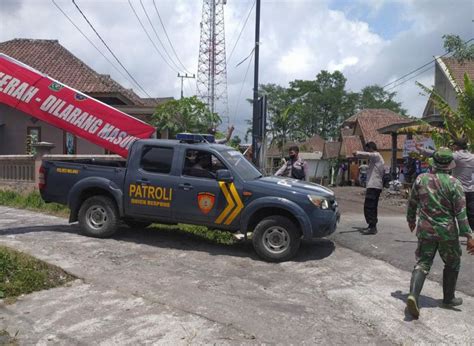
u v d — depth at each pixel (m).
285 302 5.42
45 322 4.75
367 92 69.81
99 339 4.37
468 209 8.20
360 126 40.75
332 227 7.36
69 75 20.91
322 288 5.96
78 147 19.05
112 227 8.29
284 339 4.41
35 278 5.80
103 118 9.18
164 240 8.48
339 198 19.72
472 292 5.77
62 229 9.13
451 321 4.88
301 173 9.82
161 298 5.43
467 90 11.90
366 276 6.49
